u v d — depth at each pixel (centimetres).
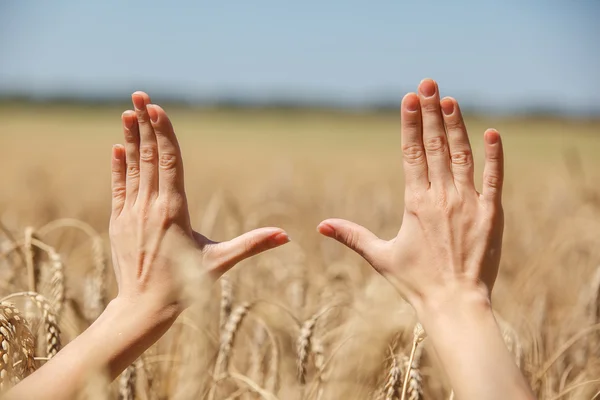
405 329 97
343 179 381
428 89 87
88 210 247
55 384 80
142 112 88
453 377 79
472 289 83
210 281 87
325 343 116
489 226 85
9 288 112
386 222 213
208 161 619
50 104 3881
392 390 86
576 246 155
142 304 86
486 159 85
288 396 105
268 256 155
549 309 138
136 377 95
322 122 2533
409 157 87
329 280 131
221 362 99
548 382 105
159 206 88
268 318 116
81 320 108
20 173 437
